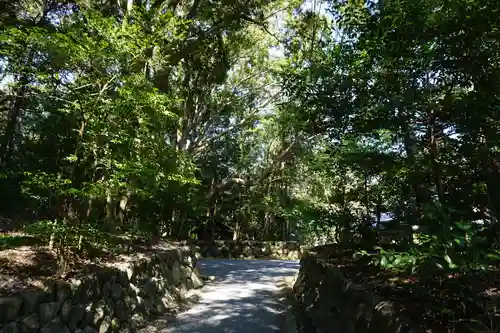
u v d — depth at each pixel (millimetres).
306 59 4820
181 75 10430
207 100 11578
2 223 4719
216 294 6438
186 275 6613
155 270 5141
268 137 13680
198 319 4758
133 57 4199
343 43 3408
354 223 4238
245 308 5402
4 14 6027
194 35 8180
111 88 4098
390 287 2623
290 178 12633
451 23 2379
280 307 5551
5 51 3572
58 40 3436
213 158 13805
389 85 3016
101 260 4020
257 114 12586
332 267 3889
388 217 4004
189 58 9391
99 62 3848
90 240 3805
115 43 3877
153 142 4848
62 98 3861
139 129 4602
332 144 3967
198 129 12695
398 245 2600
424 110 2844
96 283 3396
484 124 2480
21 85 3938
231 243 14359
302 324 4461
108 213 5336
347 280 3201
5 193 5180
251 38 11641
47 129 4414
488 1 2273
